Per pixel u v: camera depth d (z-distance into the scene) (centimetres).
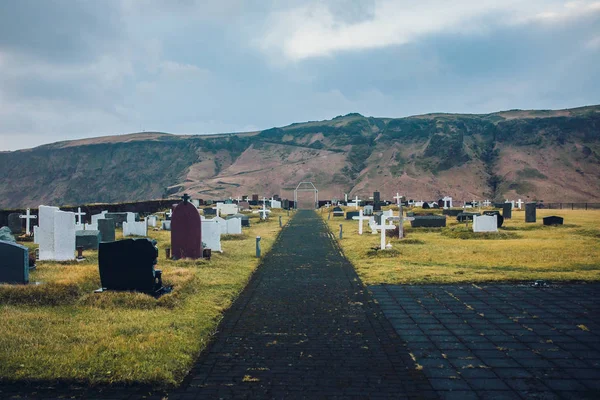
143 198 17975
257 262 1752
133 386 640
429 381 649
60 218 1547
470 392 614
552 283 1306
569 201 12394
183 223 1695
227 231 2653
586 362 714
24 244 2034
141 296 1027
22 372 661
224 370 693
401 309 1038
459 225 2984
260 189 16025
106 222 2089
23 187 18462
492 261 1670
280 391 620
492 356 743
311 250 2133
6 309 949
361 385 637
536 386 631
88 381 647
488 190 13962
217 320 954
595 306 1048
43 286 1034
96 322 886
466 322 933
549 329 881
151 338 793
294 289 1262
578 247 1969
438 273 1440
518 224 3084
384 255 1841
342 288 1270
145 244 1088
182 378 665
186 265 1579
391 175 15338
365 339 830
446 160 15500
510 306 1054
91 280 1155
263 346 795
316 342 814
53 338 791
